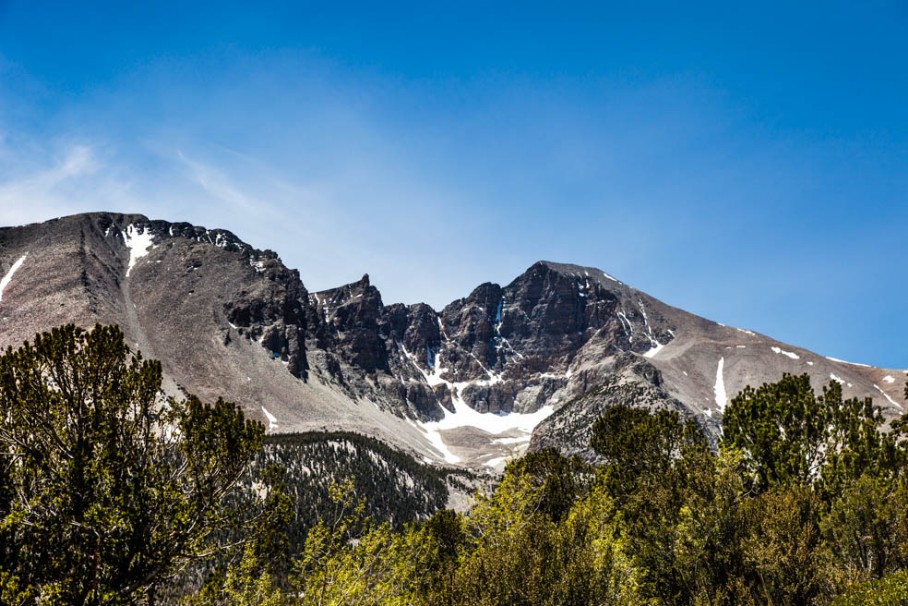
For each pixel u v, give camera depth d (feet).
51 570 56.95
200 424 66.69
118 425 62.64
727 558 84.99
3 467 58.44
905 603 63.05
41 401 60.39
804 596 78.43
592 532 87.10
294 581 74.90
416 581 84.28
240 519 69.00
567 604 74.79
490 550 79.00
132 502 59.72
